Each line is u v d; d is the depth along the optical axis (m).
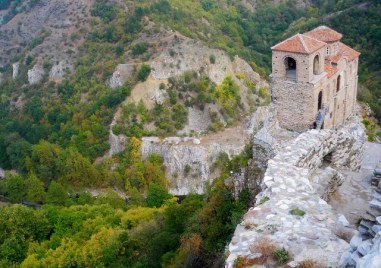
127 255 37.50
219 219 23.45
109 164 83.25
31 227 47.72
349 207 17.38
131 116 86.94
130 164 82.69
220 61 96.31
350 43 85.06
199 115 88.81
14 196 74.19
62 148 87.38
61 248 40.84
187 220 31.98
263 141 28.14
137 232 38.69
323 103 40.34
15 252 43.91
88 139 88.19
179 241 30.89
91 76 99.19
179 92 90.38
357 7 93.50
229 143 82.00
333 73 41.69
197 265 22.75
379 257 9.35
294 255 12.12
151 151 83.56
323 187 17.84
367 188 18.92
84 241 42.25
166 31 101.06
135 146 83.56
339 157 21.98
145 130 85.81
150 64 91.69
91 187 79.69
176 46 94.81
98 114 90.12
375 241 10.34
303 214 14.12
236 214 21.42
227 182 27.06
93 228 45.22
